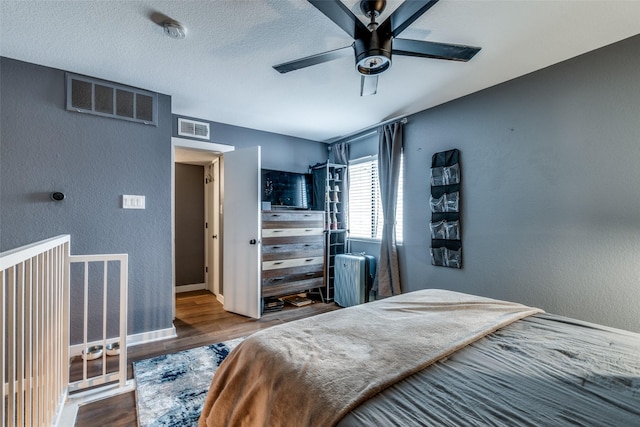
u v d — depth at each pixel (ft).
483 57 6.97
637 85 6.07
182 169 15.06
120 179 8.45
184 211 15.07
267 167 13.26
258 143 13.03
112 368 7.20
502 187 8.21
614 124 6.34
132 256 8.62
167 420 5.23
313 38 6.36
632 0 5.10
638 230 6.03
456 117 9.38
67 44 6.52
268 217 11.43
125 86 8.50
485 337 4.11
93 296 8.08
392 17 4.65
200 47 6.67
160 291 9.07
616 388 2.90
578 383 2.98
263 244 11.28
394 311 5.10
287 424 2.81
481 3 5.23
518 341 3.97
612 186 6.36
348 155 14.24
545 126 7.39
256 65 7.47
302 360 3.35
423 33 6.10
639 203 6.03
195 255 15.34
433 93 9.01
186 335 9.23
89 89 7.98
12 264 3.18
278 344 3.79
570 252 6.95
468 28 5.93
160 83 8.46
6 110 7.06
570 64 6.99
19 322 3.56
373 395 2.74
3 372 2.82
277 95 9.30
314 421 2.59
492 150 8.45
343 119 11.50
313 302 12.98
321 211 13.01
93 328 8.07
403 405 2.61
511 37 6.22
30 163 7.30
